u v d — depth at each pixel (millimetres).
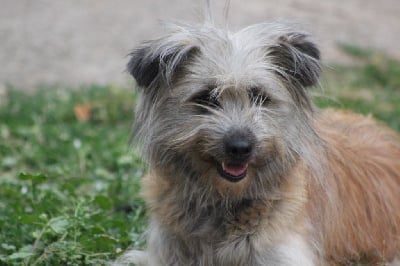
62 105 16703
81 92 17828
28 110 16266
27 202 11156
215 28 8625
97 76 20156
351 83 19719
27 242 9961
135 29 23469
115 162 13609
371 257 9930
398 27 26156
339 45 23109
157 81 8477
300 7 26656
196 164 8359
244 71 8258
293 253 8484
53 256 9461
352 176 9875
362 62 22047
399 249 10172
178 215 8641
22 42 22188
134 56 8477
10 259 9273
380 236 9961
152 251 8977
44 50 21734
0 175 13219
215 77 8227
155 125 8508
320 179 9109
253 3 26047
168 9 25109
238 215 8492
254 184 8430
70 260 9477
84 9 24875
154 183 8859
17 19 23844
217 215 8555
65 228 9828
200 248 8648
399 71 21031
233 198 8406
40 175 10773
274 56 8578
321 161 9133
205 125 8148
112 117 16359
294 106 8562
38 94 17625
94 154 13875
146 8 25156
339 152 9836
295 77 8578
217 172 8289
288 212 8562
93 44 22312
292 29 8688
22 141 14828
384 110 17156
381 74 20672
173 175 8586
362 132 10547
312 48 8570
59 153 14039
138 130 8750
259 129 8141
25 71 20281
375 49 23797
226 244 8492
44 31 23047
